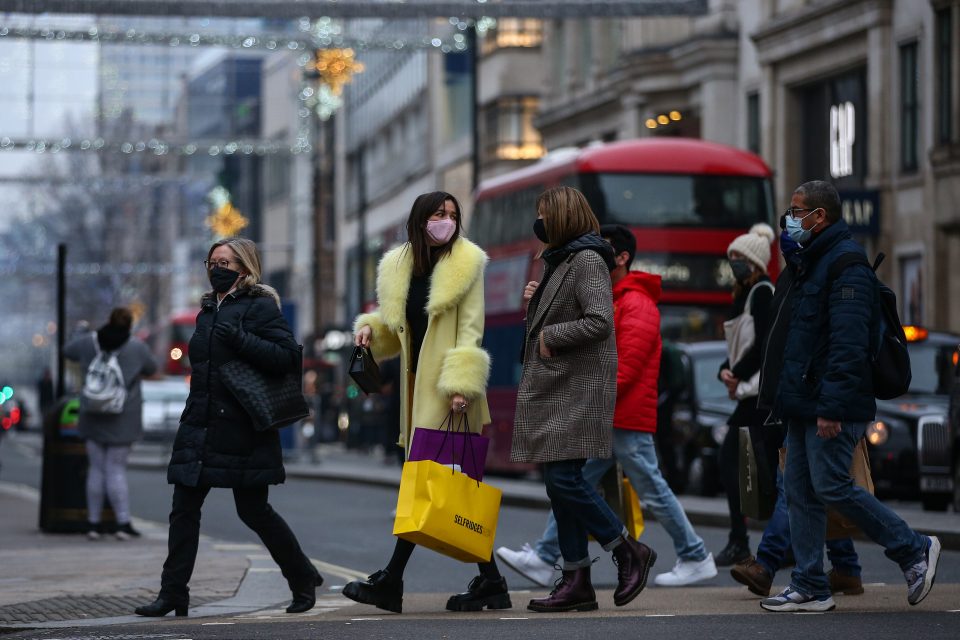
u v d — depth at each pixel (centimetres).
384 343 2409
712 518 4425
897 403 4956
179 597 2378
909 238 8412
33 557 3434
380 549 3888
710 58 10375
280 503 5712
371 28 16638
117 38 7456
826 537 2411
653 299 2752
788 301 2291
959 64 8000
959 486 4597
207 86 17650
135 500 5888
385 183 18600
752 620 2158
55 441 4241
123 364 4006
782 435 2830
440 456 2309
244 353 2325
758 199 6375
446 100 16012
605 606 2416
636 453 2722
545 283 2286
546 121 13125
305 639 1992
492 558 2362
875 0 8631
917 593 2239
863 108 9050
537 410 2273
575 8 6469
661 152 6369
